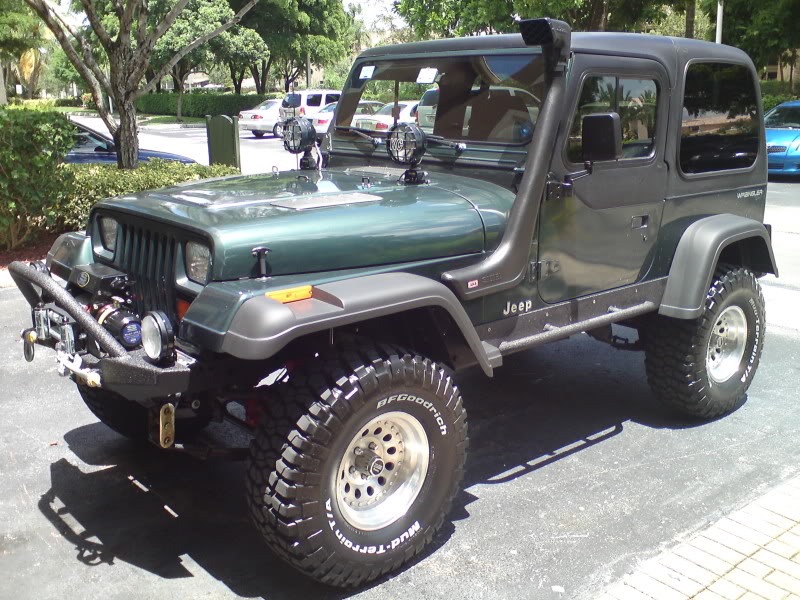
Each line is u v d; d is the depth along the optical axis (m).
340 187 3.65
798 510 3.62
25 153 7.99
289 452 2.79
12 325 6.36
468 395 5.17
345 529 2.95
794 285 7.50
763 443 4.39
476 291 3.39
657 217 4.17
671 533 3.48
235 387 3.22
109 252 3.62
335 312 2.81
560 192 3.63
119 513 3.65
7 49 28.84
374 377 2.91
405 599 3.04
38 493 3.81
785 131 14.65
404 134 3.71
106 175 8.98
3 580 3.13
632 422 4.71
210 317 2.78
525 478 4.02
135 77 9.62
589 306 3.95
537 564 3.26
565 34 3.39
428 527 3.21
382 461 3.06
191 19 34.78
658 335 4.41
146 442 4.37
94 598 3.03
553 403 5.02
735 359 4.70
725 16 20.48
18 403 4.87
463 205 3.51
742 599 3.00
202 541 3.43
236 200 3.33
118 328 3.07
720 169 4.54
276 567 3.24
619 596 3.03
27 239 8.53
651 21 20.52
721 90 4.45
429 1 17.84
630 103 3.90
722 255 4.84
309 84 41.66
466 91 3.91
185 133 29.70
